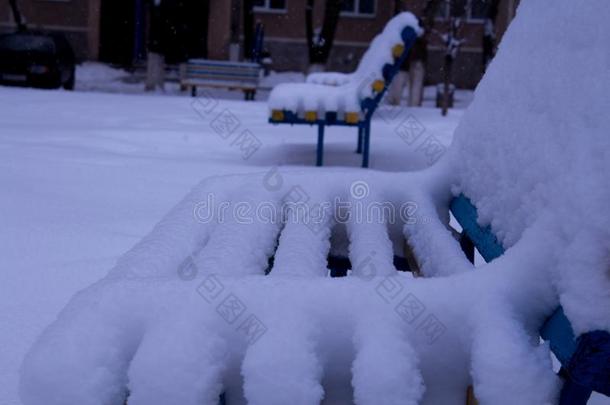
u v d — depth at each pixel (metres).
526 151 1.24
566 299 0.94
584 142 1.03
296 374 0.93
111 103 11.92
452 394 1.04
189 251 1.45
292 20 26.55
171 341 0.95
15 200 4.45
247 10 21.38
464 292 1.06
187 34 25.58
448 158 1.97
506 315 1.01
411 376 0.95
